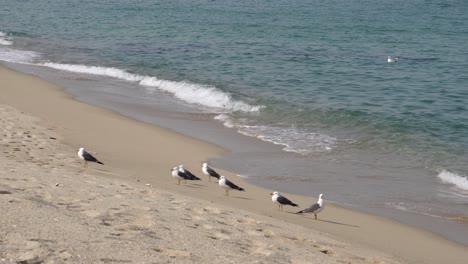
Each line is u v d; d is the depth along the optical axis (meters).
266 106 28.77
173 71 37.53
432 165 20.30
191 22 63.09
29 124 22.83
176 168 17.03
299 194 17.03
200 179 17.59
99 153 19.88
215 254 9.93
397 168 19.91
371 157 21.16
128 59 41.72
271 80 35.34
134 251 9.31
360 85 34.56
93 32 55.22
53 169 16.06
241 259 9.87
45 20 63.06
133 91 32.09
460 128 25.02
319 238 12.81
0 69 36.78
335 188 17.75
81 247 9.14
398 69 40.25
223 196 16.09
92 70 37.50
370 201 16.72
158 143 22.06
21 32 54.22
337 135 24.06
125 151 20.56
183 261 9.25
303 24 63.41
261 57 43.44
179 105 29.12
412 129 24.86
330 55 45.38
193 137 23.28
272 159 20.62
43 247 8.87
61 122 24.12
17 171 14.64
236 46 48.19
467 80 36.41
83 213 11.35
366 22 66.19
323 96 31.34
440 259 12.78
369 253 12.36
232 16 69.06
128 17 66.44
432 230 14.70
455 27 63.28
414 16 72.69
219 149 21.70
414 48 49.97
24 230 9.52
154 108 28.28
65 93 30.64
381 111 27.89
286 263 10.20
